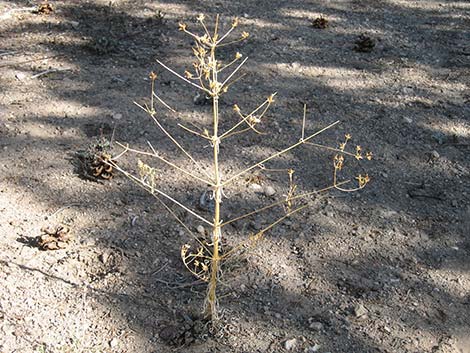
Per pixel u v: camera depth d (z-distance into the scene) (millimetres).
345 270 990
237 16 1821
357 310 915
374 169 1217
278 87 1469
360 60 1608
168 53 1589
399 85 1500
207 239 1024
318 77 1519
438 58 1633
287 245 1032
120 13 1798
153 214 1082
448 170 1225
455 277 984
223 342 866
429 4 1977
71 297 921
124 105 1375
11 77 1457
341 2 1969
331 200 1133
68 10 1800
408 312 920
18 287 927
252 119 831
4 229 1031
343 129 1328
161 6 1861
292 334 881
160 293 936
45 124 1302
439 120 1375
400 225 1084
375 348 864
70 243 1014
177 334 871
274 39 1691
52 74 1476
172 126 1315
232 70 1527
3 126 1287
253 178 1176
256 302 929
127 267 976
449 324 905
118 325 886
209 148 1255
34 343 850
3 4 1810
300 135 1304
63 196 1115
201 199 1116
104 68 1512
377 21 1838
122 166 1192
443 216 1109
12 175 1156
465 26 1818
